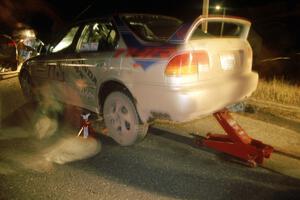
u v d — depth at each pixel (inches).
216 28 385.7
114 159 158.9
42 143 178.5
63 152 167.0
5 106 250.7
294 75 370.3
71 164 153.3
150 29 178.2
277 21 562.6
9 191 129.0
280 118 223.1
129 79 157.8
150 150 169.9
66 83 206.5
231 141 162.9
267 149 151.1
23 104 256.1
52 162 155.3
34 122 213.3
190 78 140.7
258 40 515.5
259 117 225.1
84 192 128.6
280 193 128.6
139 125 166.4
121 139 175.0
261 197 125.7
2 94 292.2
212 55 148.9
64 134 192.2
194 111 142.3
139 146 175.0
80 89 195.3
